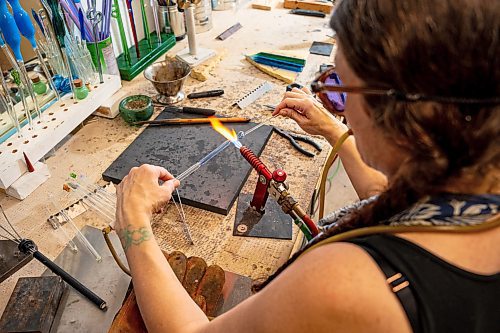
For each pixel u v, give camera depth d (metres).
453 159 0.40
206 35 1.83
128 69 1.51
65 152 1.21
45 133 1.14
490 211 0.41
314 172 1.13
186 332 0.56
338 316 0.39
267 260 0.91
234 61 1.64
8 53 1.09
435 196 0.42
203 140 1.21
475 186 0.42
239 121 1.28
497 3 0.35
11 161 1.05
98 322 0.79
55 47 1.27
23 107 1.16
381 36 0.38
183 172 1.09
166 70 1.42
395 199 0.43
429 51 0.35
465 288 0.40
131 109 1.28
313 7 2.02
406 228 0.42
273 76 1.54
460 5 0.35
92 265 0.89
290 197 0.88
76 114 1.23
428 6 0.36
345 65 0.43
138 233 0.70
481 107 0.37
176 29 1.75
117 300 0.83
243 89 1.47
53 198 1.07
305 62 1.58
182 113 1.33
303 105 1.02
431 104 0.38
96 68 1.39
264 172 0.93
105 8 1.36
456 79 0.36
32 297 0.78
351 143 0.94
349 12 0.41
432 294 0.39
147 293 0.62
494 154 0.39
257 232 0.96
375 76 0.40
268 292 0.45
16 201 1.06
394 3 0.37
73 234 0.97
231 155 1.15
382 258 0.40
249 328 0.45
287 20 1.95
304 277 0.42
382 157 0.47
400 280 0.39
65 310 0.81
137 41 1.58
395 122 0.40
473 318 0.41
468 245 0.41
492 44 0.35
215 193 1.03
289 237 0.96
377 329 0.39
